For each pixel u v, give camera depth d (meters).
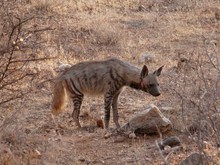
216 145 9.38
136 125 11.81
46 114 13.48
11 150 10.53
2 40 12.72
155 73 13.04
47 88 14.99
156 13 24.86
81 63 13.22
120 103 14.53
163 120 11.71
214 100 9.43
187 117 11.72
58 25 21.75
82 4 24.72
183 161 9.45
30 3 23.34
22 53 16.64
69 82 12.95
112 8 25.06
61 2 23.98
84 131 12.48
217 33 21.98
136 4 25.78
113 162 10.55
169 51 19.62
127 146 11.31
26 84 14.76
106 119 12.85
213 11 24.92
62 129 12.53
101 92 13.06
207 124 9.61
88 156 10.87
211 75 15.11
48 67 16.77
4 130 10.85
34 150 10.59
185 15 24.42
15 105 13.44
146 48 20.05
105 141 11.66
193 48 19.83
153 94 12.90
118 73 12.90
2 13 15.66
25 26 19.41
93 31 21.27
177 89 14.52
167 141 10.98
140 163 10.23
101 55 19.00
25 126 12.33
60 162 10.48
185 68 16.80
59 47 19.48
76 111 12.90
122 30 21.98
